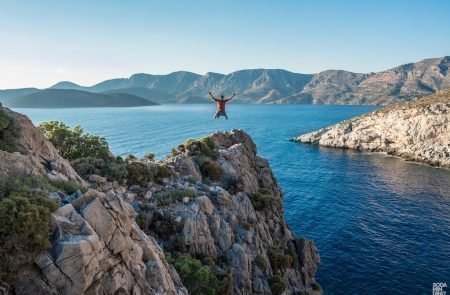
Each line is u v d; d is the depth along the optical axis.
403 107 182.75
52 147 25.94
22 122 24.38
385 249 60.91
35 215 14.80
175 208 32.31
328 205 83.44
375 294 48.53
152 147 131.62
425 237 65.50
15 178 17.88
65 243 14.82
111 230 17.16
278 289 33.78
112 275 16.45
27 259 14.22
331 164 131.62
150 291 18.27
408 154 146.88
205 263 29.78
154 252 20.81
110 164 35.56
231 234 33.59
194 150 45.44
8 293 13.72
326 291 49.00
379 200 87.38
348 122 194.38
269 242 39.91
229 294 28.30
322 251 60.34
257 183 48.97
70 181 21.91
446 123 144.38
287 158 142.75
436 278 52.00
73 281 14.69
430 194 92.62
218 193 36.50
